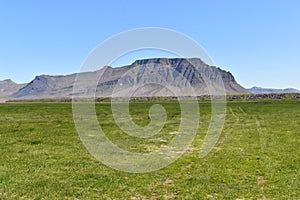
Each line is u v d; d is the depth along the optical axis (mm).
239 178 19984
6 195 16516
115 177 20312
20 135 36656
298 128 43469
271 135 37906
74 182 19078
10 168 22016
